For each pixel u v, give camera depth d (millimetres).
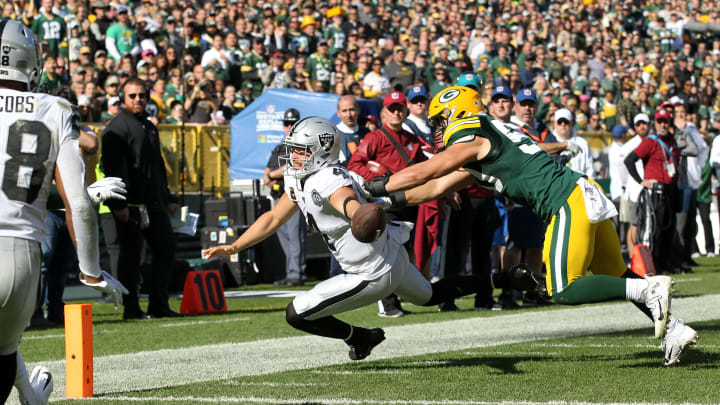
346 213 17578
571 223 18750
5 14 60344
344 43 73125
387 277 18641
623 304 34531
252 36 66125
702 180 57656
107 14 60875
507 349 23234
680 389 17328
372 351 23500
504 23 91125
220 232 45219
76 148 13156
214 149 51812
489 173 19422
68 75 53062
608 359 21094
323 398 17219
